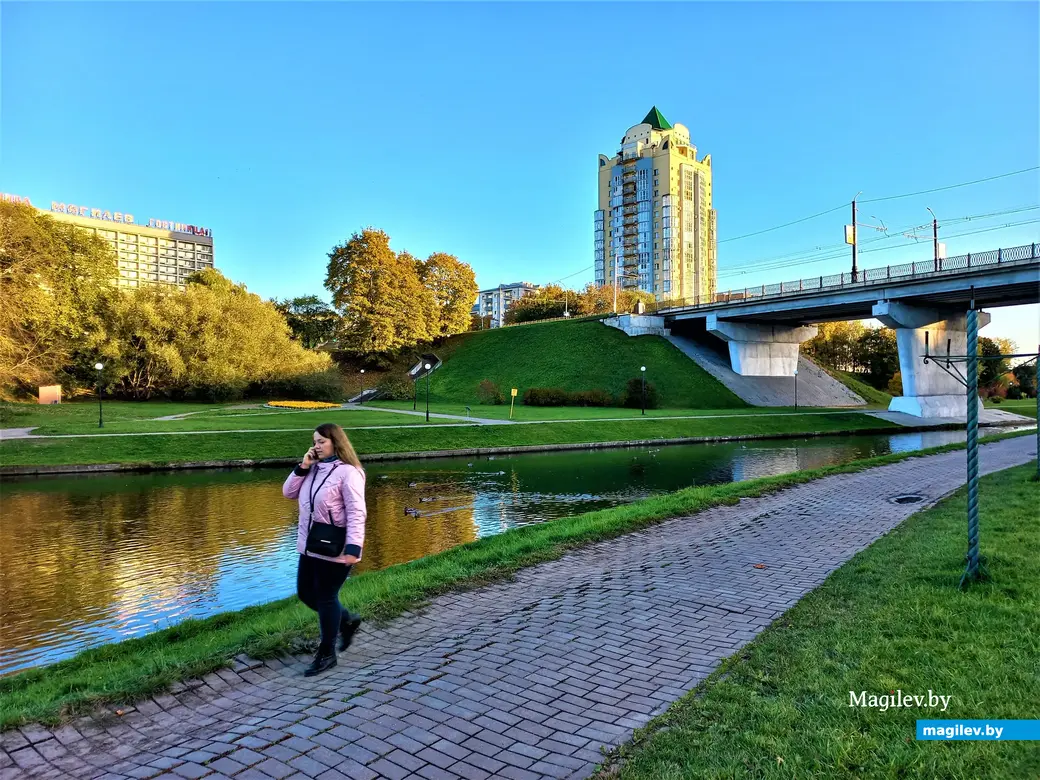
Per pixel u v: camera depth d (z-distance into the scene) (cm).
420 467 2541
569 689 452
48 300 4191
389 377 6562
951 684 412
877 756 338
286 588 1062
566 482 2152
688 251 14462
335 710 425
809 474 1689
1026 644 469
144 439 2653
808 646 495
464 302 8038
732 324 6031
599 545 928
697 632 564
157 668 513
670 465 2608
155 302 5153
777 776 324
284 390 5616
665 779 328
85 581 1094
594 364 6156
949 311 5128
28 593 1035
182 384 5119
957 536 843
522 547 901
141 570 1157
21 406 3831
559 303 9231
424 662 508
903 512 1132
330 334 8094
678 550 891
